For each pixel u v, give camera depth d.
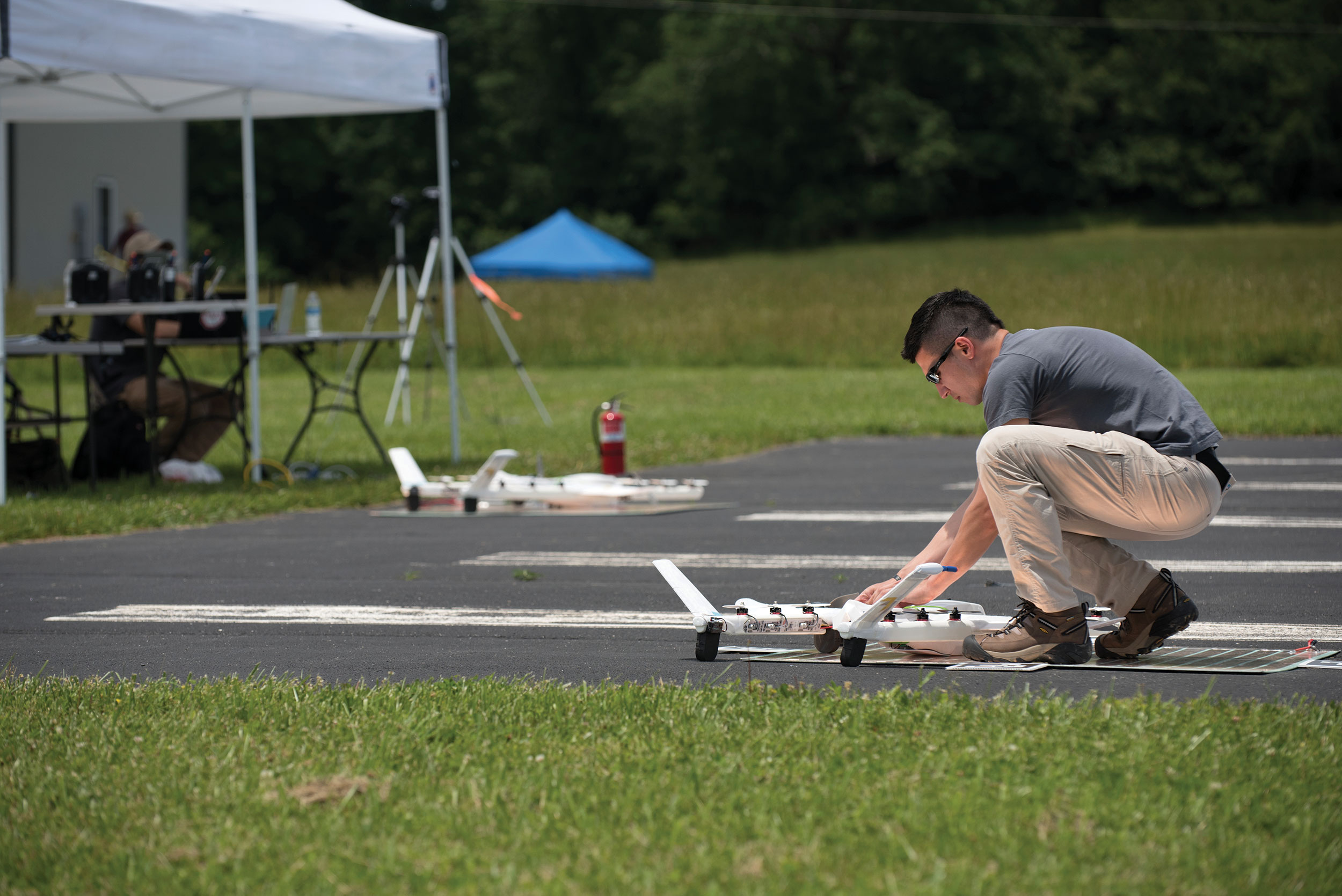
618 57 166.62
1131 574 9.04
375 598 12.28
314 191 138.75
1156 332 41.09
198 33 18.09
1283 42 161.75
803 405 32.56
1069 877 5.22
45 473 19.95
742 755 6.75
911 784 6.28
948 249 153.38
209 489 19.67
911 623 9.39
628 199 170.12
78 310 18.98
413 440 26.75
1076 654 9.04
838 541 15.49
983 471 8.94
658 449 24.48
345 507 18.91
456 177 143.12
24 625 11.16
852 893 5.12
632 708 7.75
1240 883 5.20
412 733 7.22
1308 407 28.41
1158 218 169.38
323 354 46.88
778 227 164.00
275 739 7.26
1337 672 8.88
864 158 163.88
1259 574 12.91
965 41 156.25
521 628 10.88
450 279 22.64
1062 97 161.00
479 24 158.00
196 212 130.25
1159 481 8.62
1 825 6.14
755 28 153.38
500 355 46.88
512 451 18.02
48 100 22.42
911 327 9.41
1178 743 6.80
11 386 21.34
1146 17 164.12
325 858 5.57
